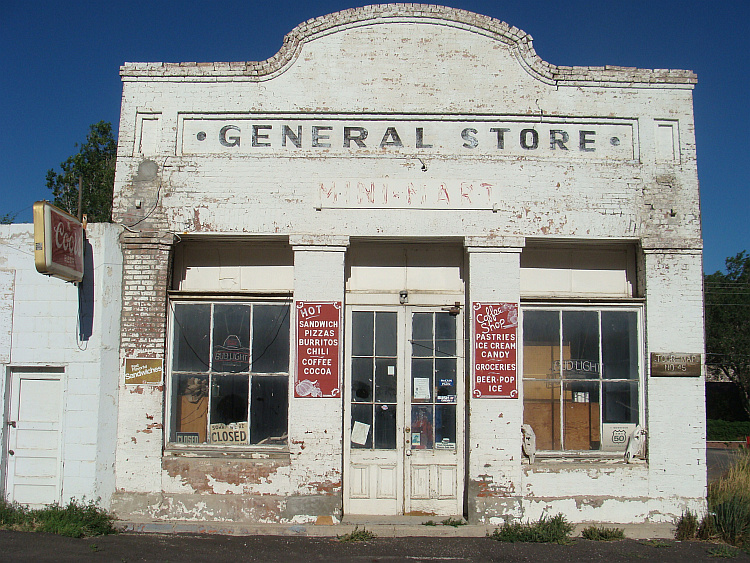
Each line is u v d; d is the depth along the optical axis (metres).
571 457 8.70
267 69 8.87
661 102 8.95
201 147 8.88
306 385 8.45
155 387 8.46
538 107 8.86
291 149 8.83
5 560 6.54
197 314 8.91
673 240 8.73
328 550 7.36
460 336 8.99
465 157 8.76
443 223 8.66
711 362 34.75
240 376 8.81
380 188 8.70
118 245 8.58
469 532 8.04
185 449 8.57
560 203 8.73
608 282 9.17
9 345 8.24
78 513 7.83
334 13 8.96
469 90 8.87
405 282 9.10
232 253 9.16
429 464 8.80
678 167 8.84
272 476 8.35
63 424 8.12
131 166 8.77
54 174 25.22
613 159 8.86
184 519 8.27
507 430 8.42
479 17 8.95
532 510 8.34
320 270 8.60
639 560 7.14
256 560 6.95
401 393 8.90
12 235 8.38
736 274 42.41
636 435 8.63
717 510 8.34
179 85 8.93
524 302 8.88
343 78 8.88
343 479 8.74
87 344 8.19
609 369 8.90
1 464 8.10
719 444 27.78
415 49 8.92
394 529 8.11
